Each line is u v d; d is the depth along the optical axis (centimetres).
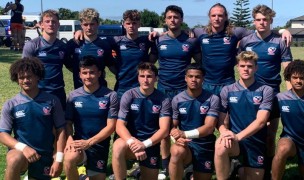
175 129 496
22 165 455
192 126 512
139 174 559
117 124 503
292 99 491
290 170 585
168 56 594
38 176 482
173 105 515
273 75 571
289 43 562
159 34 614
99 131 507
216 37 588
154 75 502
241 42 588
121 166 485
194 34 605
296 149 496
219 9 575
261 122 488
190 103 508
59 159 473
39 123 472
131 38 605
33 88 473
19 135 475
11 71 466
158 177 548
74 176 481
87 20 577
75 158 471
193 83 496
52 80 573
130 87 608
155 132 510
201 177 516
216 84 594
